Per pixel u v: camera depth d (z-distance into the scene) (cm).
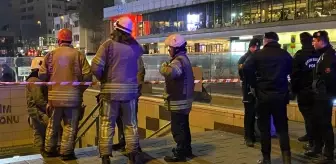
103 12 6556
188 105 567
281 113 506
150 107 1109
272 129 728
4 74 1403
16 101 1284
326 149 548
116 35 517
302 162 569
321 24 2836
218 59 1236
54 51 572
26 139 1301
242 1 3612
